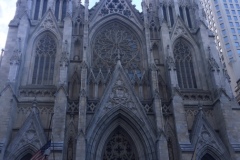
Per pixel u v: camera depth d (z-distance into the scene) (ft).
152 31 178.40
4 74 150.82
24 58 158.40
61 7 180.55
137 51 173.68
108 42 175.22
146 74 161.68
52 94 150.41
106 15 180.34
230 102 148.36
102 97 145.18
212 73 158.51
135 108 144.46
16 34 164.76
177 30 179.73
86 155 128.57
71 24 166.81
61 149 125.39
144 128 139.54
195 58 172.35
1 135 128.98
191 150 131.95
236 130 141.79
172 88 148.56
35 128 137.28
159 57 169.89
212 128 145.79
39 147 132.57
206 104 155.22
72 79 155.63
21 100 146.61
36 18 177.68
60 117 134.00
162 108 149.28
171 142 140.87
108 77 157.79
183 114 141.69
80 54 165.37
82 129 130.21
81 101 137.59
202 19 181.37
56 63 160.97
